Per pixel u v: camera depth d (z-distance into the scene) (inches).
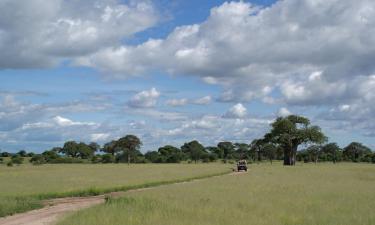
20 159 5521.7
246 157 7514.8
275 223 701.3
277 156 7057.1
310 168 3459.6
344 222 711.7
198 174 2559.1
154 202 936.9
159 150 7362.2
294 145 5246.1
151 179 2082.9
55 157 6250.0
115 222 693.9
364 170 2967.5
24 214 937.5
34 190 1454.2
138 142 6633.9
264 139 5433.1
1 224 797.9
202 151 6978.4
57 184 1749.5
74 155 7185.0
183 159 6870.1
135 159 6569.9
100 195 1417.3
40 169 3489.2
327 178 1998.0
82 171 3048.7
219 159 7588.6
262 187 1409.9
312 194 1162.6
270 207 887.1
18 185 1694.1
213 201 977.5
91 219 719.1
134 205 902.4
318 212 824.3
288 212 820.6
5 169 3481.8
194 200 988.6
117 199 1007.6
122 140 6589.6
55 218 842.2
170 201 964.0
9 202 1032.8
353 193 1197.1
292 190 1285.7
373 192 1239.5
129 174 2596.0
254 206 898.7
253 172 2778.1
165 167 3907.5
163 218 732.0
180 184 1748.3
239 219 731.4
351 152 7317.9
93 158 6451.8
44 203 1151.0
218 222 701.3
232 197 1068.5
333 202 979.9
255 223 694.5
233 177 2146.9
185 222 689.6
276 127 5177.2
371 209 864.3
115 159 6530.5
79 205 1099.3
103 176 2378.2
